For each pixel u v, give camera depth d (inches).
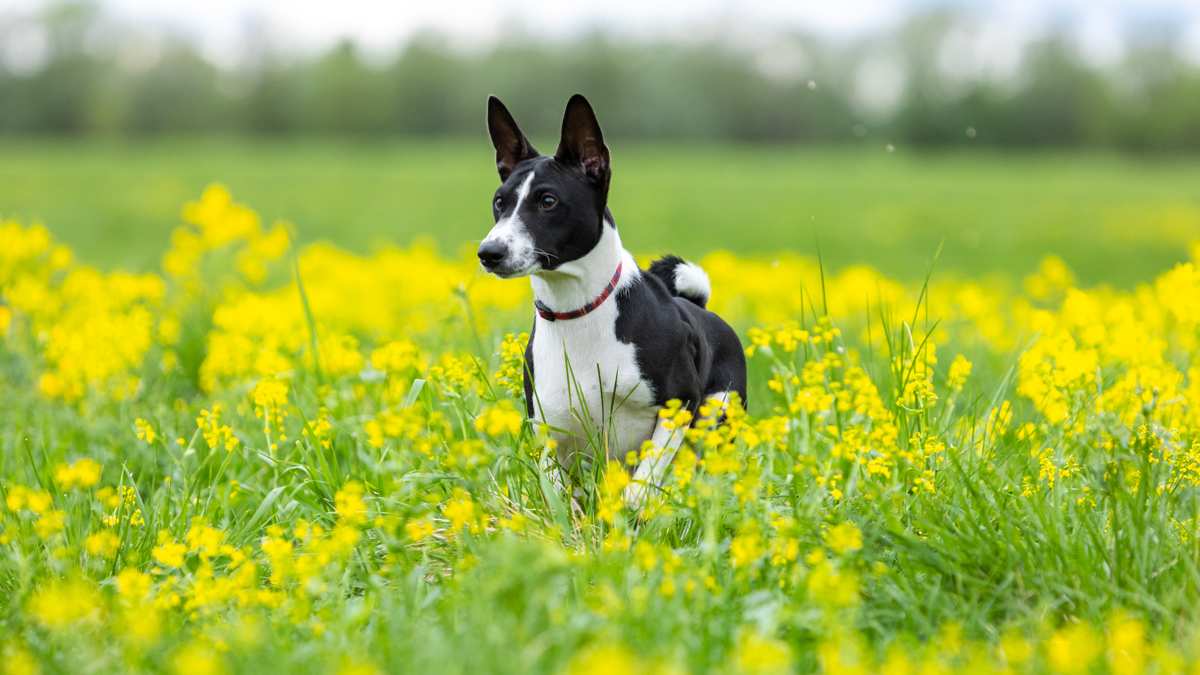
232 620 157.9
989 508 177.6
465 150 2568.9
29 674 134.5
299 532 181.8
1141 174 2034.9
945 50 2854.3
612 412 200.8
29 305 324.8
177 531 195.9
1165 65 3031.5
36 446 254.4
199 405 275.4
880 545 171.9
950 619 155.5
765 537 168.6
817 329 216.4
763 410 265.0
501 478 197.6
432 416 200.5
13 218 379.2
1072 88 2856.8
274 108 3348.9
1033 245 988.6
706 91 3196.4
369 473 221.8
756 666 123.6
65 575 172.4
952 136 2819.9
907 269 814.5
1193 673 132.1
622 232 1035.3
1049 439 205.9
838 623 144.1
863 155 2608.3
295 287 353.4
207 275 396.8
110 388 277.6
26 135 3309.5
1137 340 236.7
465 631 142.6
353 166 1937.7
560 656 135.3
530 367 205.3
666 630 141.5
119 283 342.6
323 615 156.9
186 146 2657.5
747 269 431.8
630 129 3179.1
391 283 397.4
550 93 3240.7
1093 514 177.9
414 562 181.0
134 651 139.9
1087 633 140.3
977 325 363.9
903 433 202.1
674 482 182.9
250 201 1284.4
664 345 200.2
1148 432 185.8
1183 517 184.7
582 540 180.5
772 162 2256.4
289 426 241.6
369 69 3344.0
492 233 192.9
